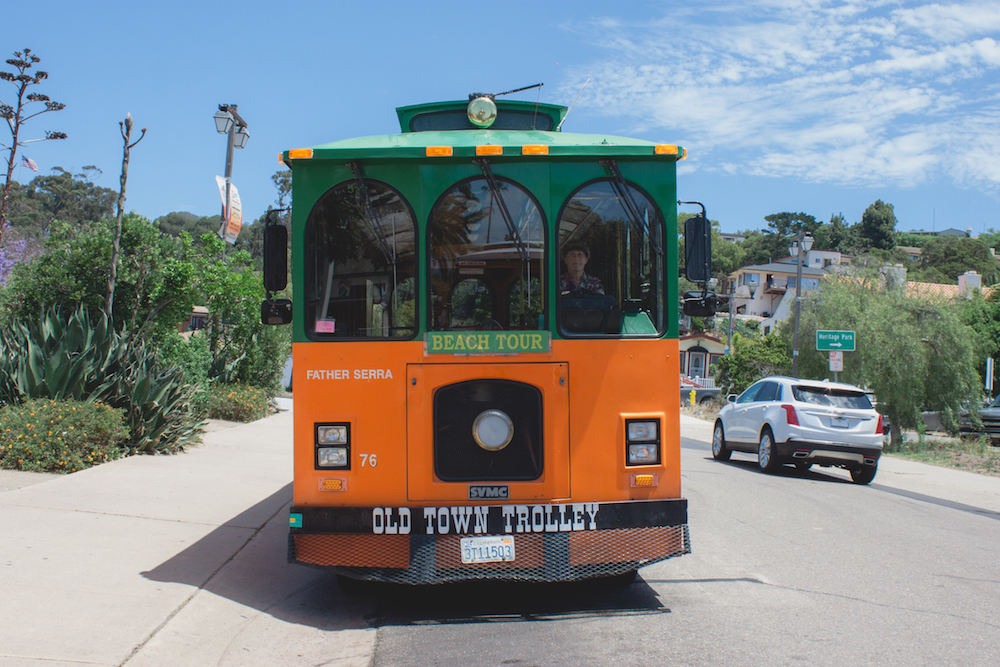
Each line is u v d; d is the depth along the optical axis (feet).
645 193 17.67
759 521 29.07
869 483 44.65
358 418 16.78
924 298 78.48
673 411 17.40
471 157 17.20
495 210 17.29
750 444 48.19
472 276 17.20
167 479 28.35
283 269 17.43
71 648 13.38
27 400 29.84
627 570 16.93
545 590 19.52
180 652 13.94
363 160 17.17
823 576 21.22
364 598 18.63
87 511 22.53
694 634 15.99
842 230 409.08
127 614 15.16
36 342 33.06
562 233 17.38
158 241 42.98
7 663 12.55
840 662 14.49
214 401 51.55
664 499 17.16
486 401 16.96
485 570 16.47
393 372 16.88
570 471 16.97
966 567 22.86
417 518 16.39
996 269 278.46
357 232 17.17
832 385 44.86
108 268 40.70
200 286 45.06
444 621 16.87
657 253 17.62
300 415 16.78
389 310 17.04
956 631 16.58
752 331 208.64
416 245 17.11
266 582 18.79
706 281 17.47
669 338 17.49
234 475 30.73
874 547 25.26
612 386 17.21
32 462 27.53
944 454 65.26
